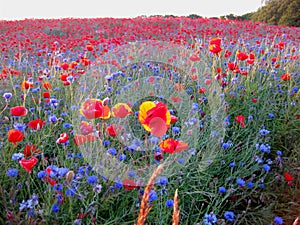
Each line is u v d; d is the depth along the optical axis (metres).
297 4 22.88
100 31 11.05
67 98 3.46
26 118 3.16
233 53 5.80
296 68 4.88
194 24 13.45
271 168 2.99
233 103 3.62
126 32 10.54
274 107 3.66
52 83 4.01
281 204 2.60
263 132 2.74
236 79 3.75
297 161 3.01
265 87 3.90
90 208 1.82
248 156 2.73
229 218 1.99
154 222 2.05
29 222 1.70
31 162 1.65
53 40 8.51
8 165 2.09
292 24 22.95
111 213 2.06
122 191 2.11
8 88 3.79
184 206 2.33
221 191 2.18
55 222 1.76
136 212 2.07
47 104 3.26
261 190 2.70
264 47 6.55
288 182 2.66
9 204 1.91
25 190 2.07
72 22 14.96
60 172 1.82
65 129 2.80
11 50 7.00
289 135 3.36
